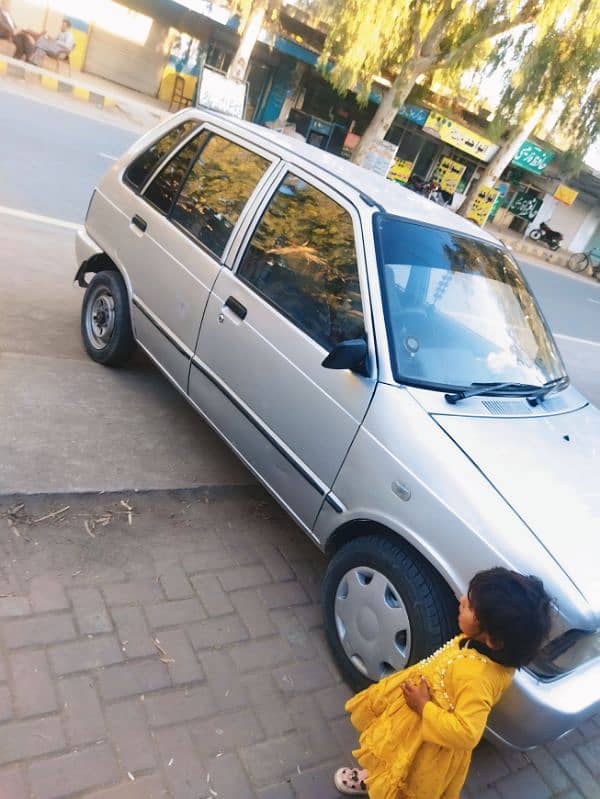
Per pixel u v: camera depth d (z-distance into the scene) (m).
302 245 3.45
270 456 3.35
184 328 3.90
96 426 4.02
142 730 2.41
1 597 2.69
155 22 21.52
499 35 16.06
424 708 2.02
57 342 4.91
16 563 2.88
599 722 3.40
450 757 2.08
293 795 2.40
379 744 2.18
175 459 4.00
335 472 2.99
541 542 2.46
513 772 2.89
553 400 3.60
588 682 2.46
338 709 2.81
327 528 3.04
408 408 2.84
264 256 3.57
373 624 2.78
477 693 1.98
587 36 15.20
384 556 2.74
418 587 2.61
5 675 2.40
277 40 20.50
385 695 2.26
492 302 3.66
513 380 3.44
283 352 3.30
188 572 3.20
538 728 2.34
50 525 3.15
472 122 26.33
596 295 23.78
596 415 3.79
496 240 4.15
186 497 3.71
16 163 9.67
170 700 2.56
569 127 19.59
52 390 4.22
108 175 4.80
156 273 4.15
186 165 4.27
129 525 3.35
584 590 2.36
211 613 3.02
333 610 2.98
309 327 3.26
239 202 3.82
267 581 3.35
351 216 3.35
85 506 3.35
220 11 20.22
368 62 15.79
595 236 36.56
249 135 4.01
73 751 2.25
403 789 2.14
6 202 7.89
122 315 4.47
